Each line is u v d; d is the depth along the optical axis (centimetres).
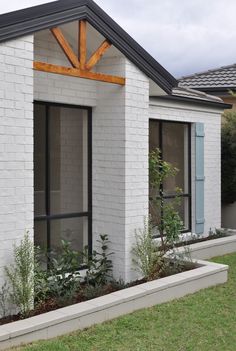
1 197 525
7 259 531
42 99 650
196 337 527
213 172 1059
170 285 631
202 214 1020
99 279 661
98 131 702
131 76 674
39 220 669
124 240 671
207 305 622
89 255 695
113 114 683
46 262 655
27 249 536
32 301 539
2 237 527
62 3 562
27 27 536
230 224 1191
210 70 1480
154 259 685
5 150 528
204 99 994
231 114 1152
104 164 696
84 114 717
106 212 694
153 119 918
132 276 678
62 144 696
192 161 1010
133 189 681
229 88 1321
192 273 680
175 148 988
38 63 556
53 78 658
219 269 714
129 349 488
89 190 714
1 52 521
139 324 548
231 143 1132
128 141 673
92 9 598
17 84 537
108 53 668
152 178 775
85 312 527
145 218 696
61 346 476
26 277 530
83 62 600
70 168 705
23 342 474
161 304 615
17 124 539
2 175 526
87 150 716
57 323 501
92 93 700
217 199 1072
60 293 586
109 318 554
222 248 942
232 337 532
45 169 677
